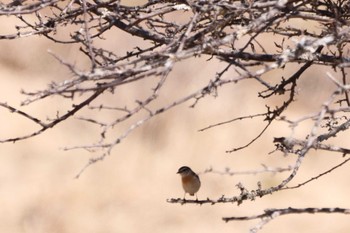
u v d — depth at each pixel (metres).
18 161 18.59
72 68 4.36
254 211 17.42
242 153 19.41
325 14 5.81
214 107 20.59
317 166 19.31
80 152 19.05
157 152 19.28
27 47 22.59
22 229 16.70
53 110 20.25
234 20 5.94
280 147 5.91
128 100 20.48
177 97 20.47
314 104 21.17
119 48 19.88
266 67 4.74
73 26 19.16
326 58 5.55
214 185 18.25
